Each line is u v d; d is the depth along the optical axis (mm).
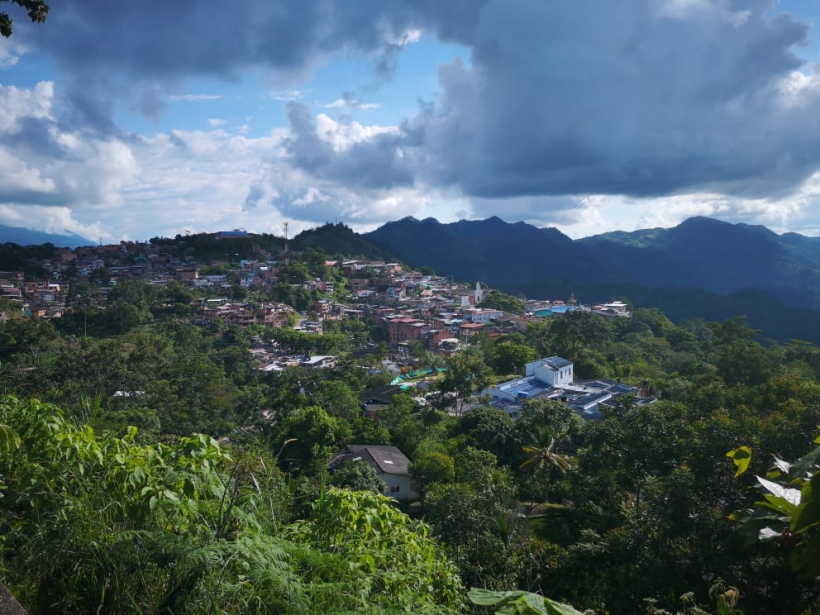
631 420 18812
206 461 3463
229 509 3209
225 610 2707
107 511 3195
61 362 33156
